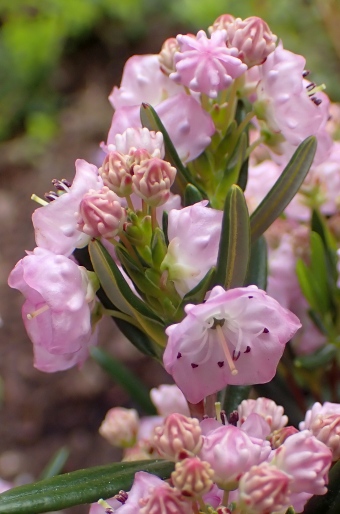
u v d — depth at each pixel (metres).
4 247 0.54
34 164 0.61
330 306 0.22
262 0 0.58
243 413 0.19
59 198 0.18
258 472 0.17
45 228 0.18
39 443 0.43
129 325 0.19
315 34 0.55
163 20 0.66
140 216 0.18
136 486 0.17
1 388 0.46
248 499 0.17
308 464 0.17
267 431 0.18
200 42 0.19
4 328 0.49
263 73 0.19
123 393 0.44
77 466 0.42
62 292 0.17
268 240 0.23
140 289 0.18
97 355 0.25
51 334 0.18
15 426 0.44
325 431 0.18
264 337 0.17
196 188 0.18
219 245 0.18
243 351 0.17
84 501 0.18
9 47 0.66
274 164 0.22
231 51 0.18
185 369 0.17
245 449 0.17
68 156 0.60
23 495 0.17
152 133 0.18
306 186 0.23
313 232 0.22
